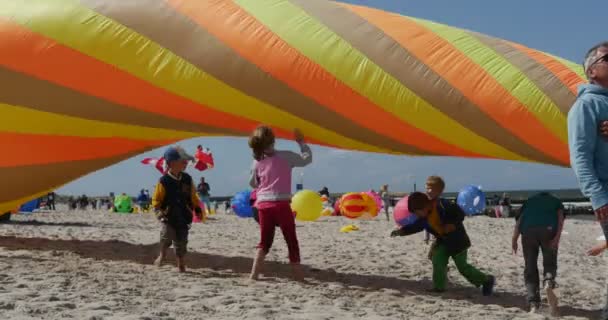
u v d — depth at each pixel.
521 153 5.64
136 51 6.23
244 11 6.33
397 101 5.76
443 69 5.78
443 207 5.97
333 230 14.66
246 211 18.45
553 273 4.97
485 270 8.01
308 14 6.28
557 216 4.98
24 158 7.17
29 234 10.30
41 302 4.23
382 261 8.38
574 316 5.14
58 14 6.47
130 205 26.58
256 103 6.09
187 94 6.20
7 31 6.48
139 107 6.48
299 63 5.95
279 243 10.47
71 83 6.39
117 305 4.33
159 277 5.81
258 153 5.93
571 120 3.43
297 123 6.13
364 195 19.91
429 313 4.88
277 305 4.66
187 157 6.40
